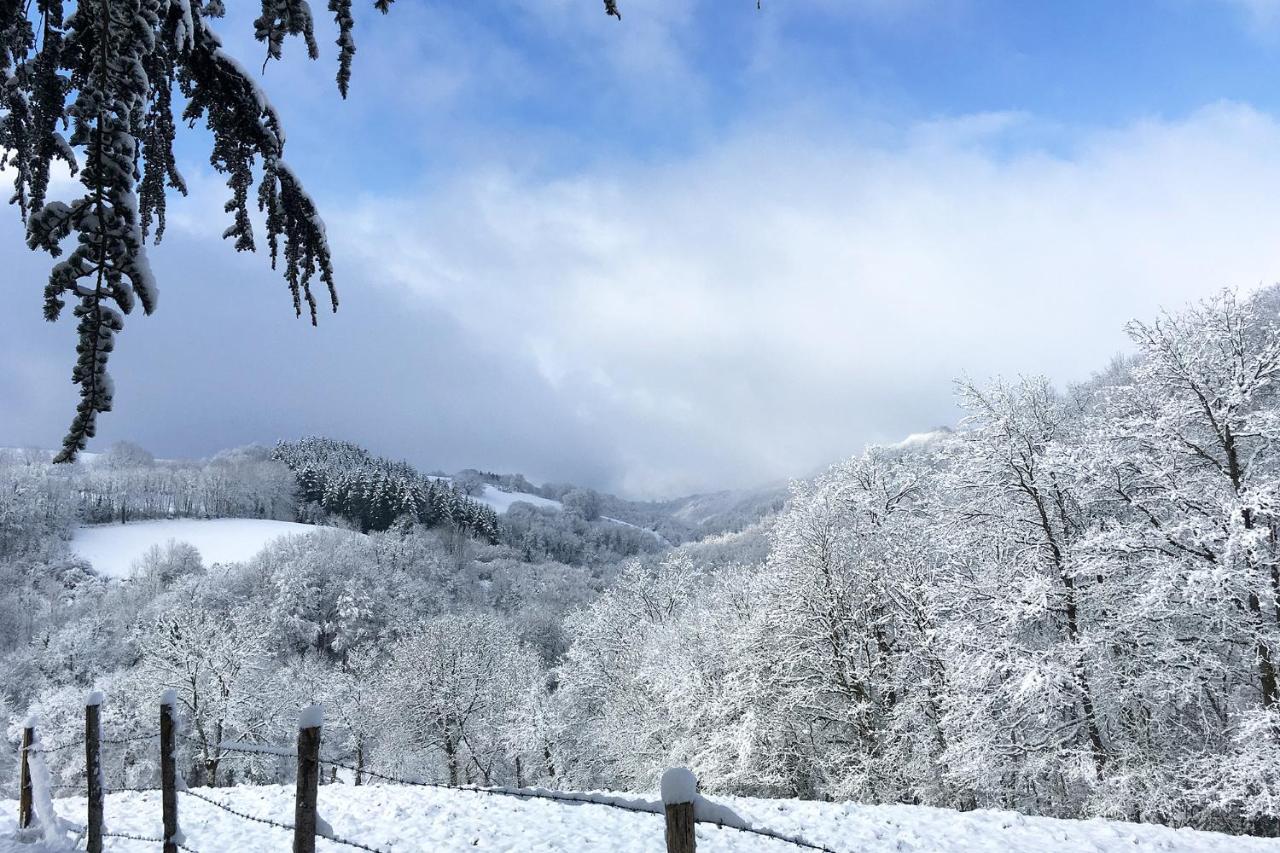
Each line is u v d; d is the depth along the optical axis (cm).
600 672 3909
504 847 1031
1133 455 1706
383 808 1241
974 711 1764
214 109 256
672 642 3044
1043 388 2145
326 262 278
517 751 3453
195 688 3064
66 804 1238
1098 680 1658
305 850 409
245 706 3177
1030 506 1959
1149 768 1602
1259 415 1541
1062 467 1797
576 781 3484
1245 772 1405
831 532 2359
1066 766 1706
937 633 1869
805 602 2328
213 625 3338
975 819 1164
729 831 1113
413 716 3494
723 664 2650
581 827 1123
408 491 11581
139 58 178
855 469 2794
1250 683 1596
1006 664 1686
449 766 3488
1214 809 1548
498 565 10462
